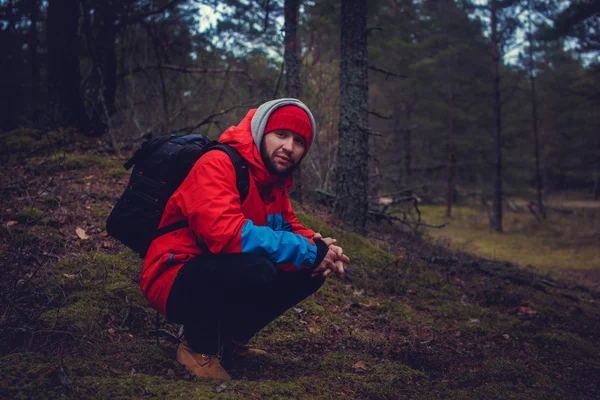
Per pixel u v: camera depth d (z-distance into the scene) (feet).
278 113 7.51
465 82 72.54
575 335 13.83
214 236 6.91
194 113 36.50
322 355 10.18
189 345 8.12
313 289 8.29
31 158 20.80
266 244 7.14
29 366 7.01
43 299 9.96
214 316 7.66
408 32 68.13
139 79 35.42
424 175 88.28
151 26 32.55
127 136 27.81
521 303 17.02
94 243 13.71
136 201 7.45
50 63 25.68
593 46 55.36
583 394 9.85
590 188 143.64
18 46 30.25
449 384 9.48
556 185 145.48
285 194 8.67
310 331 11.44
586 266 36.76
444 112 81.00
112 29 29.76
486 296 17.08
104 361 8.13
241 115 34.94
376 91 76.18
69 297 10.11
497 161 63.41
